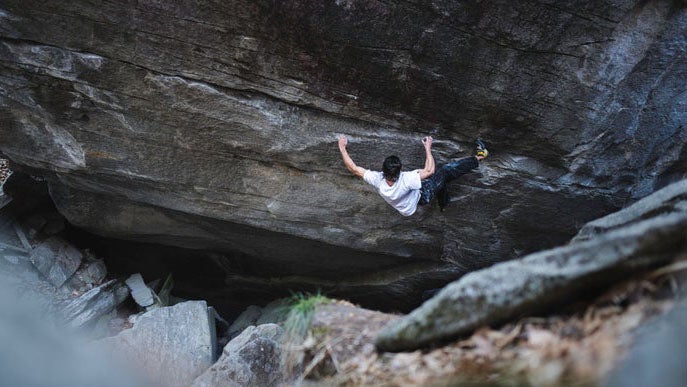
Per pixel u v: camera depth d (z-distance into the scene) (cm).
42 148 676
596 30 604
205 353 745
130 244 955
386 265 896
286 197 727
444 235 808
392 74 620
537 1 574
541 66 628
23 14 554
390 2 563
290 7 556
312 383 404
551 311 358
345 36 583
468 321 360
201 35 576
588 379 304
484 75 629
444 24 583
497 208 772
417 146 688
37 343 505
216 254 973
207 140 664
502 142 703
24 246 824
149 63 595
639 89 675
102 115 638
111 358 614
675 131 745
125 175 697
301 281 964
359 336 411
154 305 853
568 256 341
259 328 716
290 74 614
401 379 370
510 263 361
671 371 279
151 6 552
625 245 327
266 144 670
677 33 628
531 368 330
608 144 718
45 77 600
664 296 323
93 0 546
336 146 679
